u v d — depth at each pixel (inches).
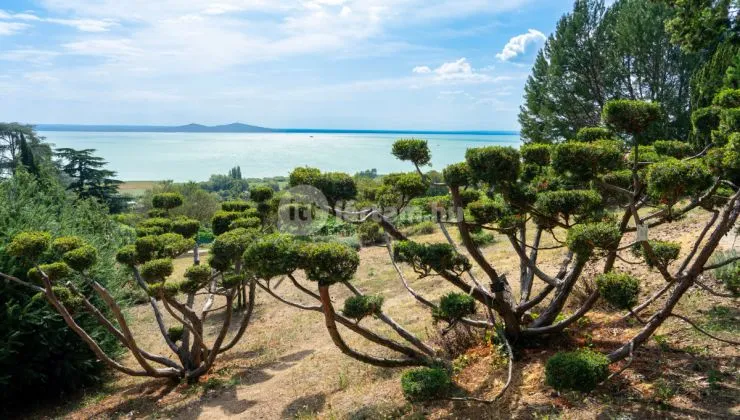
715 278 264.4
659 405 158.9
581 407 167.5
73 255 265.7
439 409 196.2
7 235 326.6
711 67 512.4
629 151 222.4
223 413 258.4
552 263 414.3
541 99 968.3
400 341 301.0
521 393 189.0
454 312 204.1
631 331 224.8
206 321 490.3
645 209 528.7
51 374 332.8
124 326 287.0
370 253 701.9
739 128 205.3
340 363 296.0
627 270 310.2
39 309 309.9
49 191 501.7
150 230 370.9
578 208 199.6
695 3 365.1
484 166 190.2
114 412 287.4
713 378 168.7
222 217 456.1
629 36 785.6
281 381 292.7
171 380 328.2
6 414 319.3
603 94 866.1
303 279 612.1
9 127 2758.4
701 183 158.9
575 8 908.0
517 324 229.5
